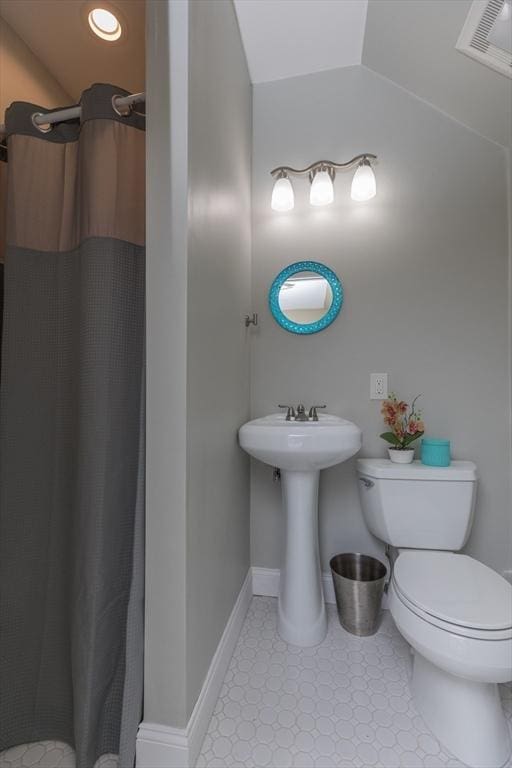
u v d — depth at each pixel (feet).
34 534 3.47
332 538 5.68
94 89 3.26
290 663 4.33
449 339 5.44
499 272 5.35
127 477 3.33
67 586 3.39
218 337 4.02
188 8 3.04
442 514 4.70
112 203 3.24
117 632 3.21
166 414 3.01
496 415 5.31
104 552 3.10
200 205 3.37
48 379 3.53
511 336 5.28
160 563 3.01
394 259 5.61
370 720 3.57
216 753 3.23
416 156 5.60
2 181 3.98
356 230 5.72
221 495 4.11
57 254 3.55
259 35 5.24
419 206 5.57
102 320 3.17
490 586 3.52
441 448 4.95
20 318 3.51
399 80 5.57
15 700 3.36
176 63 2.99
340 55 5.60
